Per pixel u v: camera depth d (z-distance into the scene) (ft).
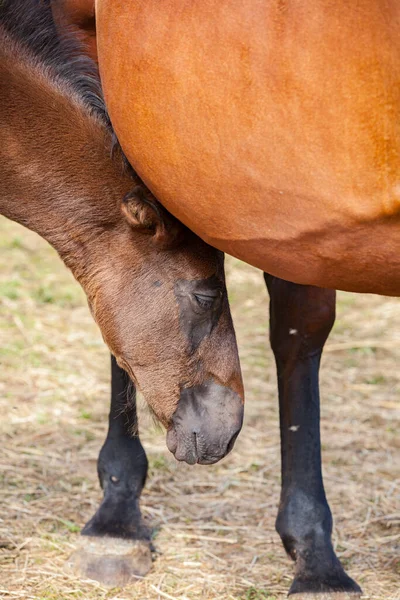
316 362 10.75
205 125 6.71
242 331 20.77
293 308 10.36
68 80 8.71
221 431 9.02
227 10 6.41
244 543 11.99
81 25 9.16
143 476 11.78
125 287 8.97
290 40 6.26
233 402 9.10
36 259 24.63
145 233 8.74
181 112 6.78
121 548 11.07
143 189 8.41
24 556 11.36
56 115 8.79
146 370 9.08
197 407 9.04
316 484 10.74
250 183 6.77
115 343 9.12
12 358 18.42
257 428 15.99
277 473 14.25
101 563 10.97
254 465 14.49
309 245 6.93
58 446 14.93
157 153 7.08
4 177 9.09
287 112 6.40
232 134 6.63
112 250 8.98
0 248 25.21
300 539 10.57
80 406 16.58
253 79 6.42
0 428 15.46
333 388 17.84
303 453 10.73
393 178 6.35
